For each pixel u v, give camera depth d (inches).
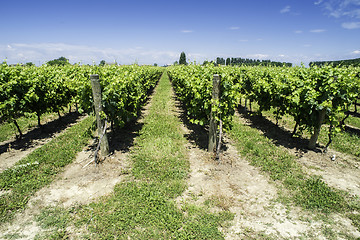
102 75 276.4
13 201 170.6
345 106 254.1
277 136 325.7
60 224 149.8
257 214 163.6
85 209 164.1
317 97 249.1
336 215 163.5
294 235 144.5
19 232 143.3
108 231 143.9
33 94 291.9
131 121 400.2
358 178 213.2
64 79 392.8
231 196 183.3
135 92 375.6
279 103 347.9
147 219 154.3
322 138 316.8
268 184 202.2
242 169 227.8
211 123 251.8
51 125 376.8
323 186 193.5
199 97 272.8
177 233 142.8
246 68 557.6
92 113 264.5
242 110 512.7
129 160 244.1
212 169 225.9
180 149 275.0
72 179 204.5
